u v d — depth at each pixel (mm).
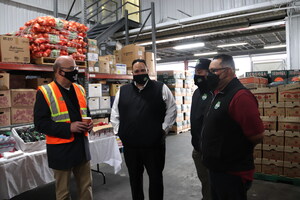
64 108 2041
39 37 3426
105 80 5363
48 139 2027
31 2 8164
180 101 7652
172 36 9156
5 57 3154
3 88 3061
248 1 7699
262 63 13969
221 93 1640
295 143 3383
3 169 2225
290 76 4844
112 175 3885
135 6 9102
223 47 13758
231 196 1600
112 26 7680
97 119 4621
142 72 2328
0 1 7504
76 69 2129
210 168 1660
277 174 3506
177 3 9062
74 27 3879
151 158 2287
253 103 1534
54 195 3166
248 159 1593
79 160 2064
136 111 2303
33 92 3377
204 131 1712
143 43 9938
